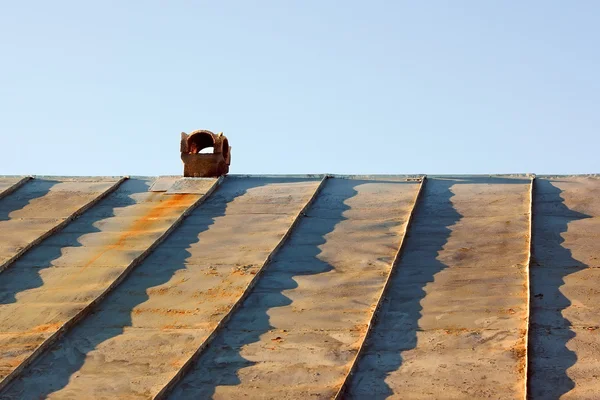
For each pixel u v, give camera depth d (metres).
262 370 17.81
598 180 26.50
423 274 21.44
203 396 17.14
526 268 21.06
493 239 22.98
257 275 21.75
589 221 23.66
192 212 26.20
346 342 18.55
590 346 17.55
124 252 23.44
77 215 26.27
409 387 16.88
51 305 20.81
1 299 21.36
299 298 20.67
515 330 18.41
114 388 17.48
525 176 27.30
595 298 19.44
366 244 23.28
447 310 19.55
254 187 27.98
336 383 17.14
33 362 18.56
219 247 23.67
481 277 20.95
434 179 27.81
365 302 20.22
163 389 17.20
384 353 18.09
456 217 24.62
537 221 23.83
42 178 29.59
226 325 19.69
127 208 26.72
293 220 24.97
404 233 23.53
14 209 26.95
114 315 20.42
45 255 23.66
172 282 21.84
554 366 17.02
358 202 26.20
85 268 22.67
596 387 16.20
